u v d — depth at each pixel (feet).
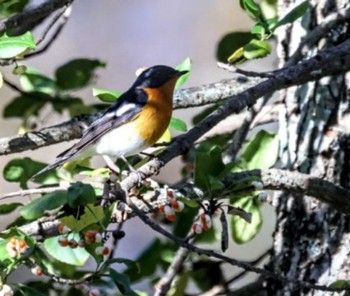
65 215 29.07
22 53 33.78
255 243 58.59
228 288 41.27
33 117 42.50
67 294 36.27
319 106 36.24
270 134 36.60
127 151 35.40
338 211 34.30
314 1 37.35
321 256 35.40
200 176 30.17
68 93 42.34
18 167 36.40
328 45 36.50
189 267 41.24
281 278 28.81
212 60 69.97
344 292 34.50
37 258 29.45
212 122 30.32
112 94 35.14
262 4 41.81
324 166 35.96
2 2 35.78
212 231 40.63
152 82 35.42
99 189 30.01
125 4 72.43
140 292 38.14
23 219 35.12
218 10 71.05
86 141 34.99
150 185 30.12
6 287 28.55
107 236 29.09
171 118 36.68
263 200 30.99
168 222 40.83
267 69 59.62
